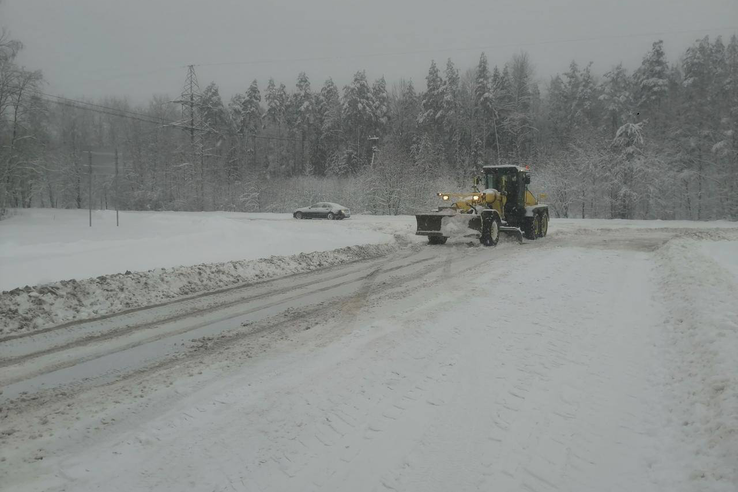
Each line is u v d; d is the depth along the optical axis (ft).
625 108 157.17
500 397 14.40
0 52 120.26
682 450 11.21
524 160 176.96
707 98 139.54
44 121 135.54
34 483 10.16
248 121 228.84
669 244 52.03
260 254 43.62
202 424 12.82
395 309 25.67
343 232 65.51
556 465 10.89
